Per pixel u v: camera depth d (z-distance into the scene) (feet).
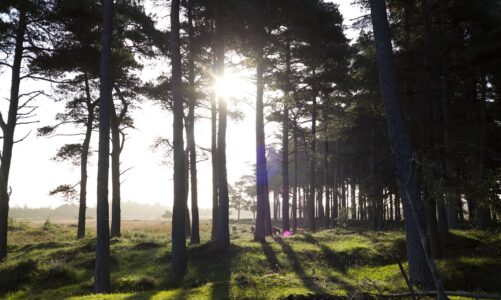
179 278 47.47
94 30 59.36
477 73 61.36
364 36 55.06
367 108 58.80
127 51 72.18
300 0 60.23
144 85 87.56
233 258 56.39
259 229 72.95
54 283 48.67
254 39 64.54
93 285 44.37
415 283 34.91
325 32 67.46
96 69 61.00
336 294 31.55
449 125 47.80
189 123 83.41
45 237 101.40
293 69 86.99
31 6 54.75
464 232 66.39
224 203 64.34
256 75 78.23
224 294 32.96
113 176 92.02
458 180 39.37
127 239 79.56
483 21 51.55
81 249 64.23
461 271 39.19
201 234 112.57
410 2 53.78
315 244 67.46
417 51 48.24
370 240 69.05
